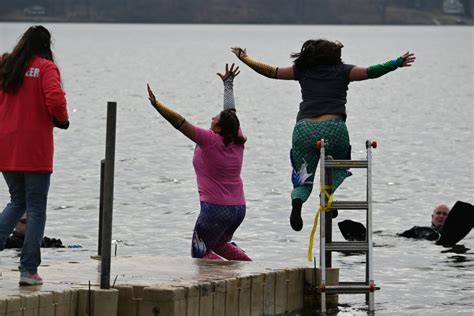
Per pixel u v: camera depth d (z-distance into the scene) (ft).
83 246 134.51
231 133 99.50
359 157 250.98
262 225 152.25
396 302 100.78
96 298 78.54
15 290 77.66
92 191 185.88
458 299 103.09
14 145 79.00
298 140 94.02
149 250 132.67
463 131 324.19
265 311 90.74
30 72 79.36
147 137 290.15
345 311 95.55
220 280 84.84
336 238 141.38
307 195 93.71
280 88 582.76
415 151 262.88
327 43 94.58
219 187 99.71
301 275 96.32
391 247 134.82
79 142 273.33
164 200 176.76
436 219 145.69
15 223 80.74
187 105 436.76
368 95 524.52
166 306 79.00
